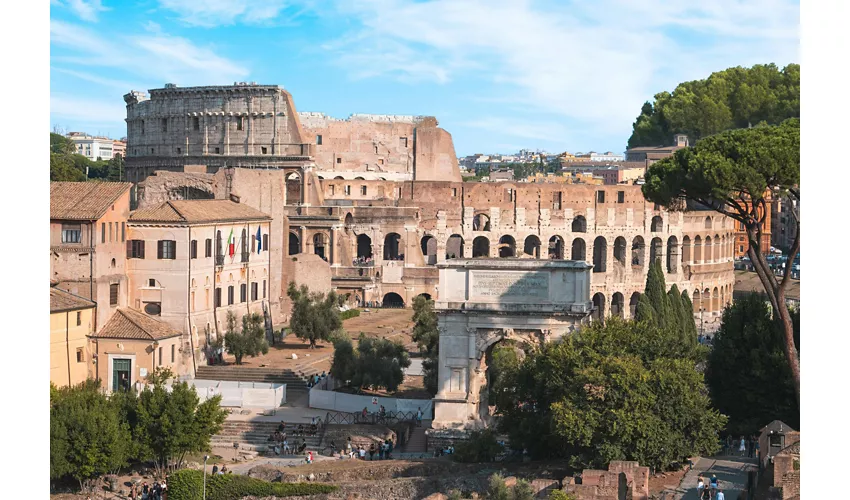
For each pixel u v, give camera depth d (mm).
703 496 93750
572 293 121000
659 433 100250
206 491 107938
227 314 165375
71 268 144500
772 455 104000
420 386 150125
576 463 100562
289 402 141250
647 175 130750
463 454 111500
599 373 102688
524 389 112000
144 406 116125
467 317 122188
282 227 198125
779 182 118375
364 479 107938
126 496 110938
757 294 130625
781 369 120062
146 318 148250
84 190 149500
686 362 106688
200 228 157000
